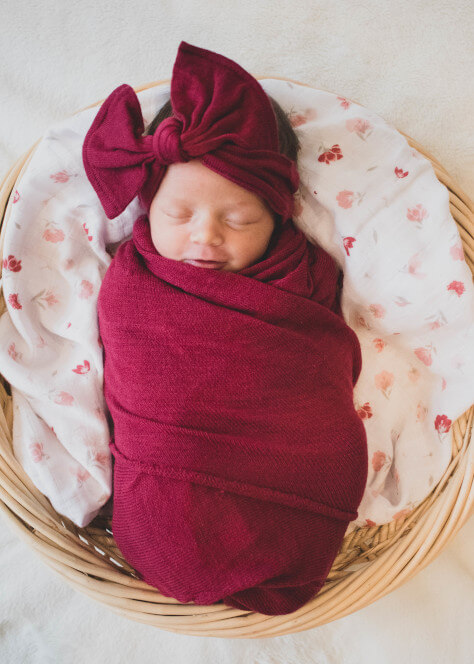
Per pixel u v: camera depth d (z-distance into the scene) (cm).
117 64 137
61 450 106
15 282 109
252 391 94
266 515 91
